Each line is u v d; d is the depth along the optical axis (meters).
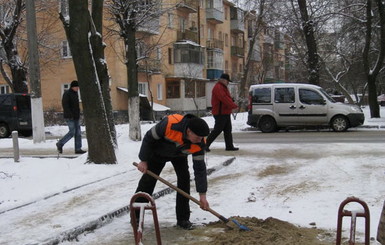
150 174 5.11
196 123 4.74
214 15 44.59
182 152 5.00
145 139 5.06
